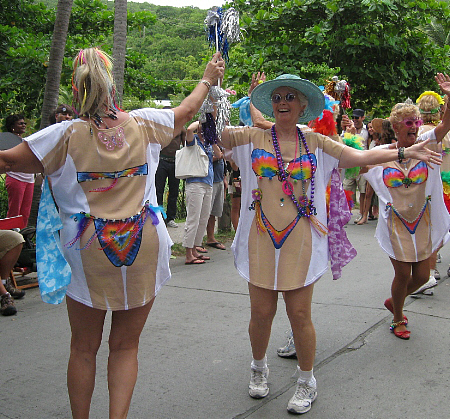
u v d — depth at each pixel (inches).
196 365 145.5
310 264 120.0
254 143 123.2
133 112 100.0
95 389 132.3
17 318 186.2
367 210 386.6
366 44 399.9
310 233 120.8
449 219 165.2
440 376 135.9
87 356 100.3
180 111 104.3
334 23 420.5
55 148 92.9
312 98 121.6
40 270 95.3
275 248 119.6
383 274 239.1
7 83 322.0
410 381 133.5
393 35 422.0
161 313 190.5
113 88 96.3
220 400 126.0
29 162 92.4
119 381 99.2
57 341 164.2
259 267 121.0
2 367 145.6
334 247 127.2
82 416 99.4
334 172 126.4
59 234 98.3
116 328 101.5
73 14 414.9
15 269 227.3
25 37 358.0
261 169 121.0
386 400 124.0
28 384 135.4
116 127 95.7
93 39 431.8
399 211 160.7
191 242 262.5
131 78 427.5
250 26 430.0
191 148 255.8
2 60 337.1
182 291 218.4
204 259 275.9
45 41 353.4
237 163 126.1
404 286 161.6
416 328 171.0
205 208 266.8
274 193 120.4
